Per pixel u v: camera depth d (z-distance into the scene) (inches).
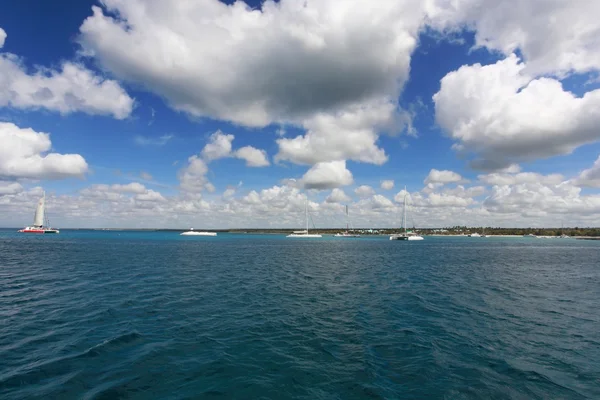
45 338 607.2
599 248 5034.5
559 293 1149.7
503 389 436.1
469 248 4702.3
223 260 2369.6
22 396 394.6
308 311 848.9
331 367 500.1
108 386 425.7
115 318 751.1
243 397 406.3
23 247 3476.9
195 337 629.0
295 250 3850.9
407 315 818.2
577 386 447.8
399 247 4744.1
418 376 472.1
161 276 1460.4
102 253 2773.1
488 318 797.9
